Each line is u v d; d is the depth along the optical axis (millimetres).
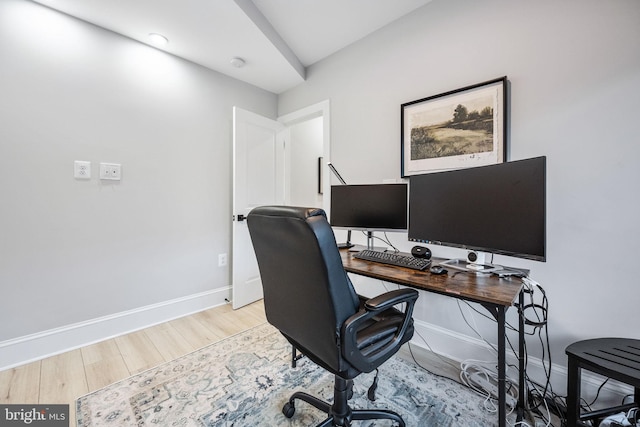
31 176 1660
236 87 2705
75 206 1821
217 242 2607
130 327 2076
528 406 1312
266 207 965
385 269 1355
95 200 1900
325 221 806
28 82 1637
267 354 1776
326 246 790
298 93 2822
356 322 847
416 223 1587
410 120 1912
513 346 1514
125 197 2037
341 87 2393
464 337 1709
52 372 1562
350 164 2326
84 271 1867
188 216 2400
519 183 1114
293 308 976
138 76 2080
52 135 1724
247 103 2799
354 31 2158
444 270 1268
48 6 1685
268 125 2857
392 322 1073
